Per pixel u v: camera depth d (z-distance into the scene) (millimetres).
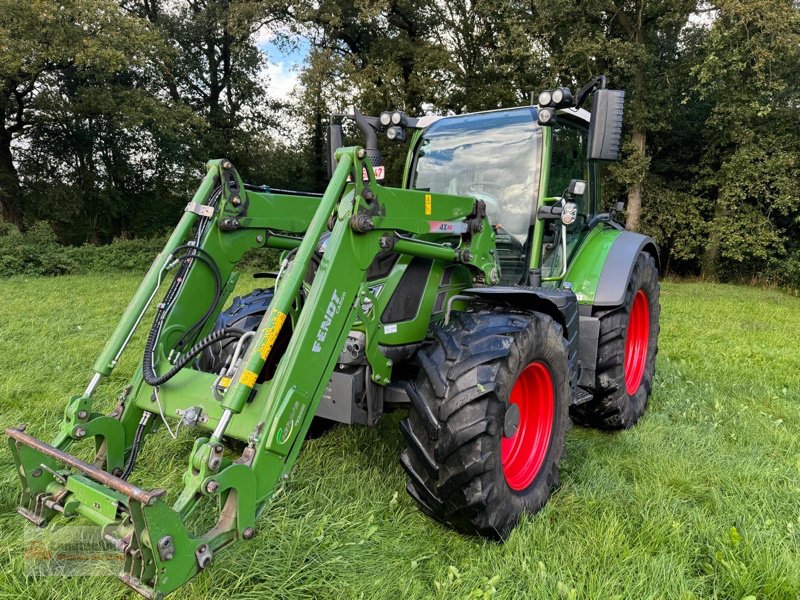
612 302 3512
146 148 17734
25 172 16562
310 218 2881
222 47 19188
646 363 4289
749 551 2342
